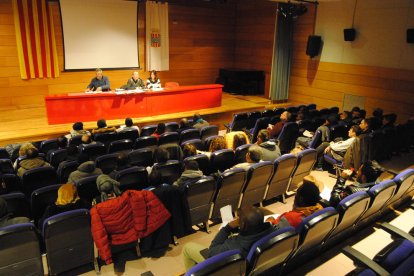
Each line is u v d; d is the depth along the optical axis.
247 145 5.26
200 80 13.56
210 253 2.73
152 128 7.28
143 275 3.39
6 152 5.89
